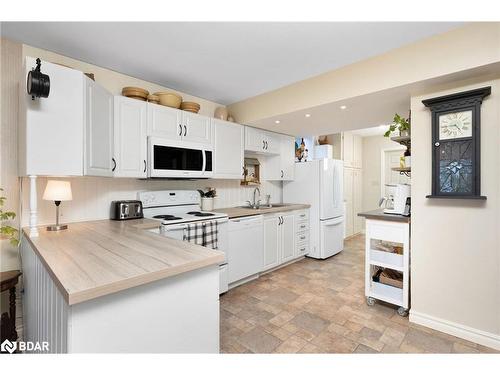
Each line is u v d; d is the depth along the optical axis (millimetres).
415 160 2145
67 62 2180
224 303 2535
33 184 1607
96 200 2371
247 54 2150
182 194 2914
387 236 2350
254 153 3848
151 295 1056
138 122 2354
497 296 1799
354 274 3379
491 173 1798
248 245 3061
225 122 3137
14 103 1914
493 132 1786
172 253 1239
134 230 1846
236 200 3721
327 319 2223
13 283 1733
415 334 1986
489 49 1646
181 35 1871
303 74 2533
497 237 1794
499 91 1762
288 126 3498
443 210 2010
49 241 1489
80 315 874
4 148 1868
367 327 2094
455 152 1911
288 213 3727
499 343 1780
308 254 4152
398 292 2297
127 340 987
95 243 1437
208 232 2561
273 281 3127
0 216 1720
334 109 2668
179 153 2625
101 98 1960
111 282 881
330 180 4160
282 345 1854
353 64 2293
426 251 2090
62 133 1632
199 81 2719
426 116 2096
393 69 2055
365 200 6172
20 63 1945
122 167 2227
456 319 1959
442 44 1821
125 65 2346
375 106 2557
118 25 1746
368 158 6133
